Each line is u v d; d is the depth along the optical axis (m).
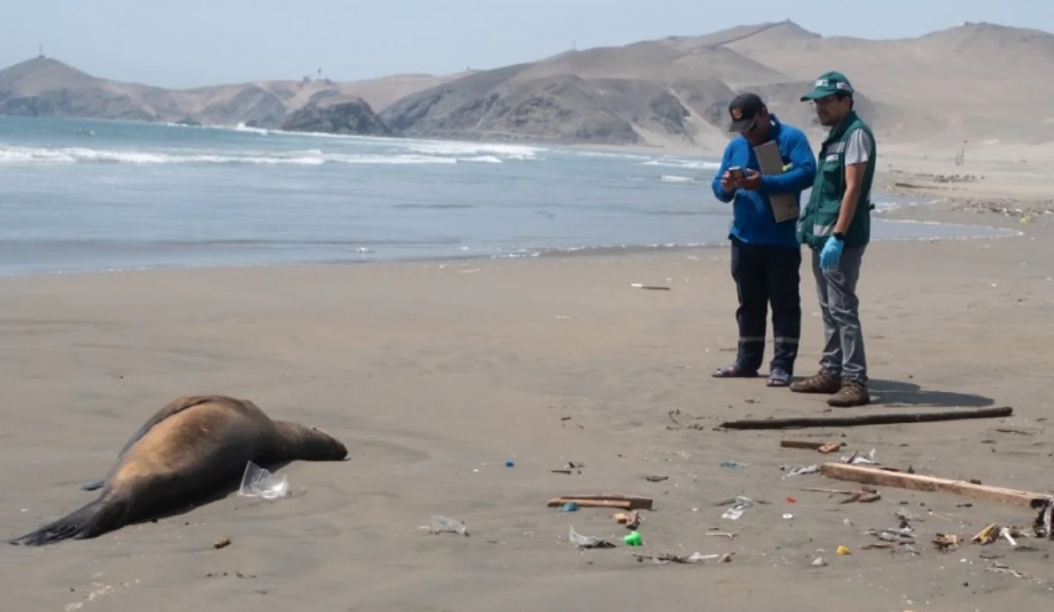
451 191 36.91
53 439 6.66
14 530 4.96
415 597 4.10
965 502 5.50
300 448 6.14
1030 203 40.44
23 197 25.53
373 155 75.00
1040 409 7.81
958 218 31.41
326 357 9.52
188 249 18.23
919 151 161.50
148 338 10.16
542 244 21.34
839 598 4.12
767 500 5.54
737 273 8.91
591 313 12.38
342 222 24.02
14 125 138.88
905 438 6.98
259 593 4.12
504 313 12.22
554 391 8.34
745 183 8.59
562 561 4.55
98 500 5.05
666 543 4.81
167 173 37.91
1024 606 4.05
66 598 4.05
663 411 7.72
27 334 10.09
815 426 7.29
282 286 14.00
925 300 13.85
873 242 22.38
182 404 5.77
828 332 8.30
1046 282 16.33
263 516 5.18
